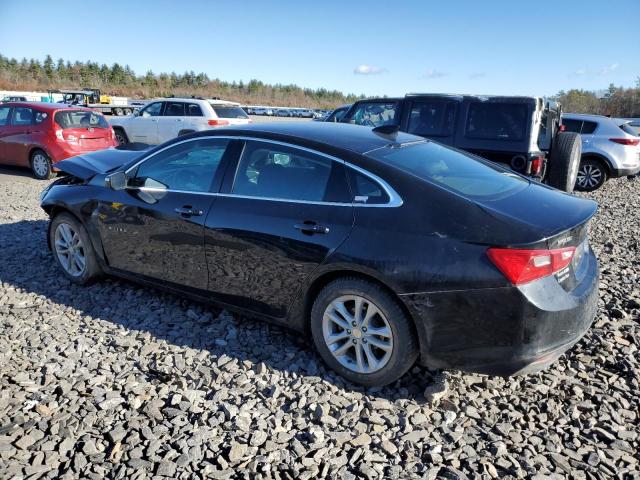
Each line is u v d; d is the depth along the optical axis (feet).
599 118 37.04
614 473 8.35
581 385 10.68
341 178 10.96
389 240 9.91
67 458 8.55
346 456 8.71
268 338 12.60
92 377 10.78
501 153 24.75
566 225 9.46
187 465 8.40
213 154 12.89
